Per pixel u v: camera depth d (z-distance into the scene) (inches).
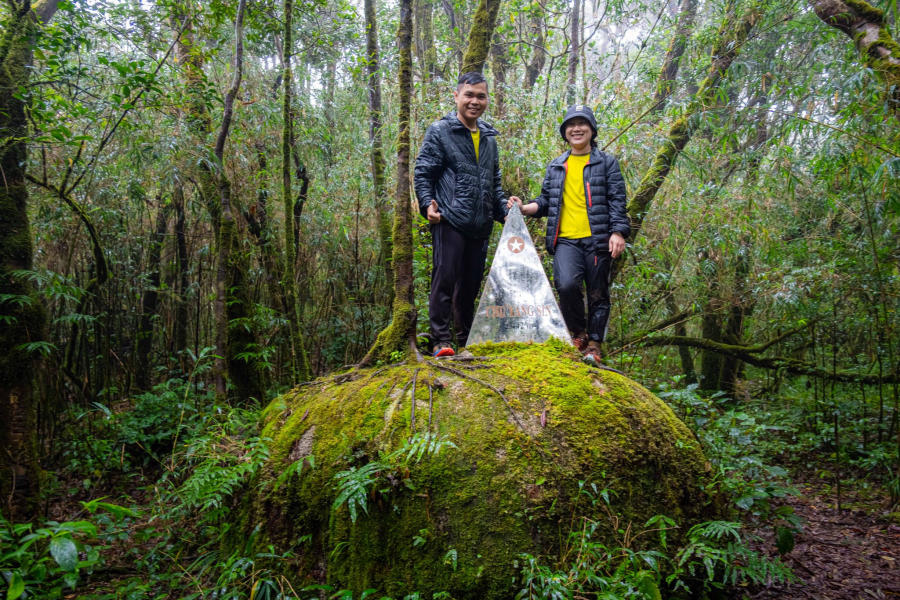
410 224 134.6
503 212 157.9
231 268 209.0
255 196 226.7
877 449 202.4
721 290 271.4
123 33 194.2
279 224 245.3
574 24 336.2
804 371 248.4
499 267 146.1
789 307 237.3
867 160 181.9
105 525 141.6
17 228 139.5
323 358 272.2
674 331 287.6
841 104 190.4
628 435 108.4
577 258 154.7
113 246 241.8
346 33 278.4
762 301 261.4
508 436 101.6
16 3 147.4
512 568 91.7
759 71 219.9
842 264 212.1
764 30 214.1
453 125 143.0
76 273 228.1
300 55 296.2
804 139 207.2
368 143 283.4
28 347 132.7
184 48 211.5
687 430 123.6
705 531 103.6
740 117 216.7
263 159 239.5
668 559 97.6
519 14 339.0
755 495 132.6
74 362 238.2
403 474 97.8
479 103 142.3
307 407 123.6
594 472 101.6
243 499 117.3
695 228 233.9
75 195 212.8
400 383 116.1
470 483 97.0
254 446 119.0
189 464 143.3
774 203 254.5
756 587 121.3
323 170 282.0
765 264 253.8
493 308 143.4
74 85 162.9
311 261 268.1
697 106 208.5
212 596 101.0
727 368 317.7
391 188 228.7
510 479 97.0
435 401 109.3
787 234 262.7
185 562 123.2
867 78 173.6
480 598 91.3
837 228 249.6
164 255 274.5
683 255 259.3
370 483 97.5
